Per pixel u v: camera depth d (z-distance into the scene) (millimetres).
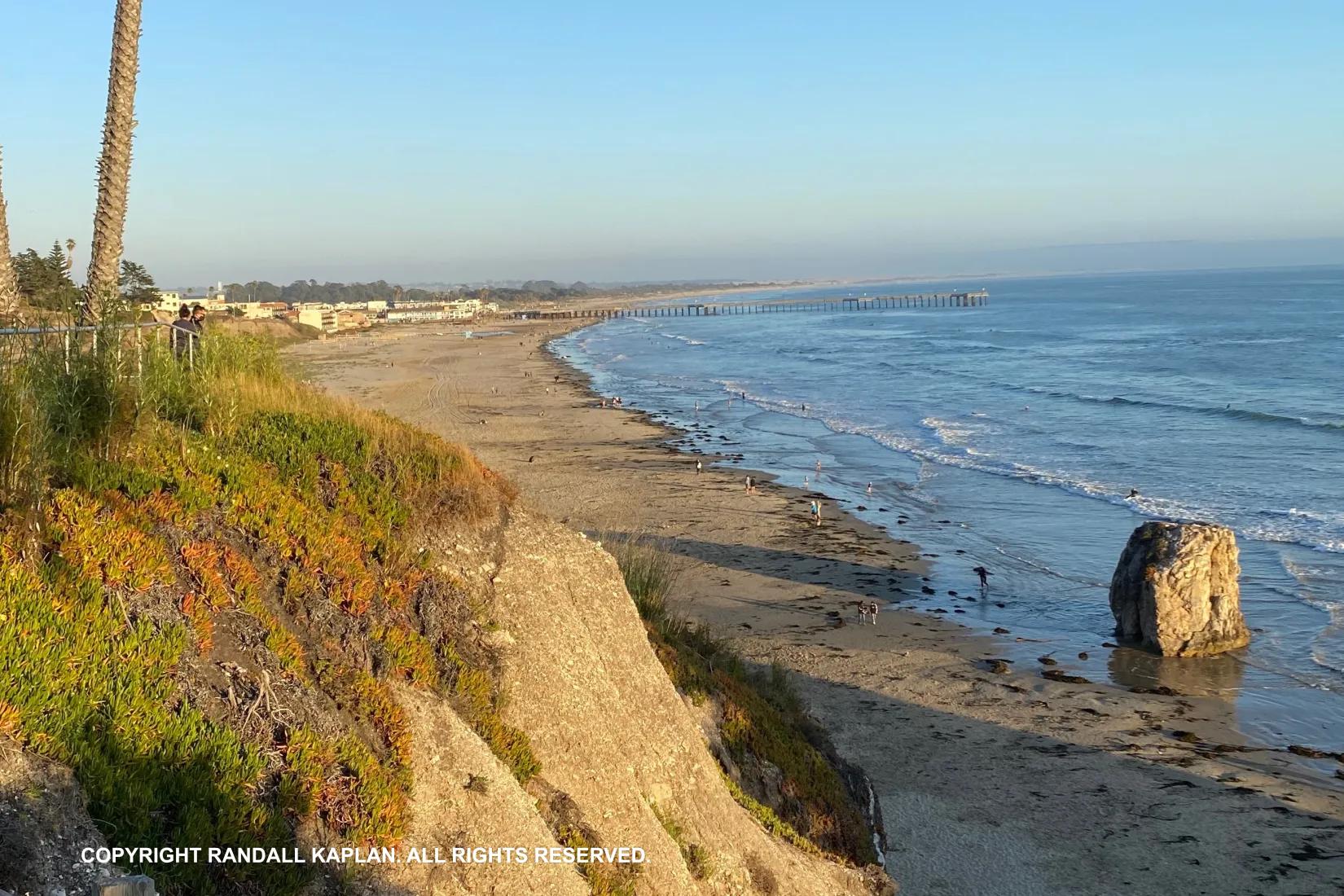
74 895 4758
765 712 13898
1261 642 25562
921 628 26828
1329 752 19547
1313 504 38812
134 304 10922
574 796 8734
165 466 8383
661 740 10203
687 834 9664
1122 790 18047
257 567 7840
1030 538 35844
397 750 7062
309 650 7371
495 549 10148
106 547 6641
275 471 9875
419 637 8539
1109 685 23078
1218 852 16000
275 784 6078
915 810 17219
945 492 43531
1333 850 16094
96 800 5184
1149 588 25234
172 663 6188
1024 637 26250
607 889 7977
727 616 27641
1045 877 15211
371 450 10648
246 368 13359
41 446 7082
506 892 6961
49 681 5453
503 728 8523
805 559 33188
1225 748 19797
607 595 10719
